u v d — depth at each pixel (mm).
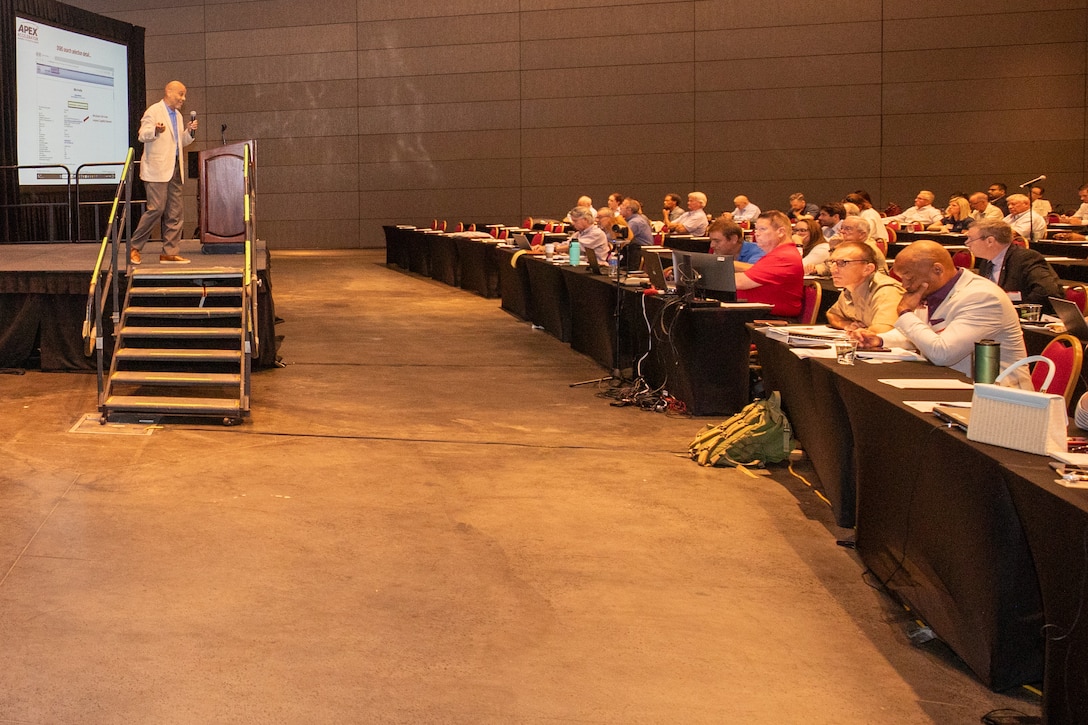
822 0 18984
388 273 17203
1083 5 18047
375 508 4617
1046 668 2363
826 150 19250
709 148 19734
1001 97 18500
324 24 21312
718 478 5121
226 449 5668
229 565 3883
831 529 4340
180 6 21859
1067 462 2475
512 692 2869
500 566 3891
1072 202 18422
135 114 16859
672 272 7078
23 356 8156
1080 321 4887
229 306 7789
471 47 20703
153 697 2828
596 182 20375
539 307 10648
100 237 15023
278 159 21766
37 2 14094
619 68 20016
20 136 13867
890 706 2797
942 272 4117
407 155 21219
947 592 3014
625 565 3908
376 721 2699
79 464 5312
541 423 6379
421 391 7418
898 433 3307
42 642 3186
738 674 2992
